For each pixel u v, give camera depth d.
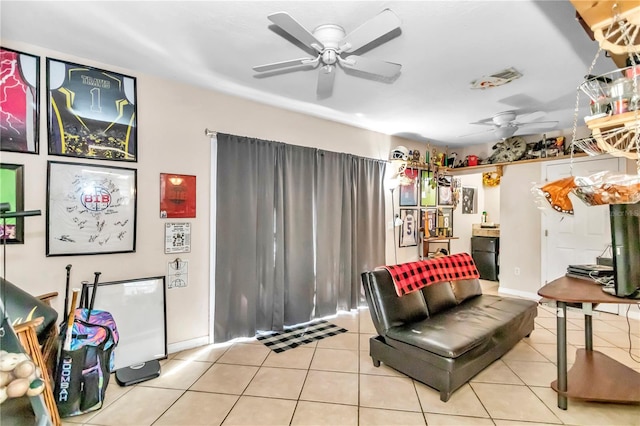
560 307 1.99
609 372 2.15
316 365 2.57
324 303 3.73
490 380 2.35
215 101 2.99
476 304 3.05
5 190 2.08
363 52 2.20
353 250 4.06
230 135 3.01
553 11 1.75
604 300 1.76
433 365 2.13
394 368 2.41
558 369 2.01
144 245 2.62
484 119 3.80
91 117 2.38
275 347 2.91
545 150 4.43
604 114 1.31
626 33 1.14
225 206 2.98
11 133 2.10
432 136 4.73
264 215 3.23
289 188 3.42
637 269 1.66
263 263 3.25
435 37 2.02
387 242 4.63
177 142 2.78
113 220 2.47
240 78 2.68
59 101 2.26
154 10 1.77
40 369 1.62
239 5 1.73
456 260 3.42
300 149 3.52
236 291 3.05
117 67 2.48
